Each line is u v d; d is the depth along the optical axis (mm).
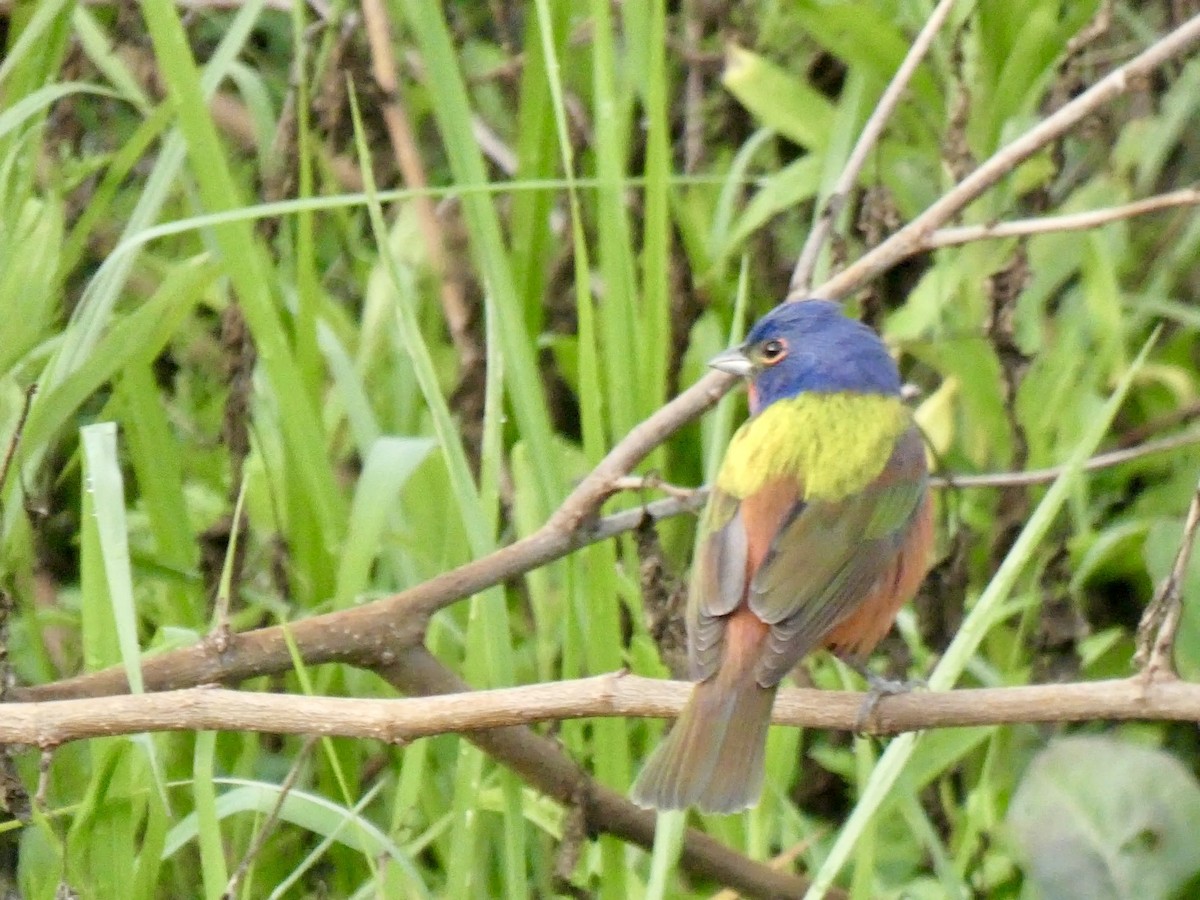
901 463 8961
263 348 9086
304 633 8727
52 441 10297
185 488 11656
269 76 13734
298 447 9219
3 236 9477
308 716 7617
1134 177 12172
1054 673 9727
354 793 9773
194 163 8922
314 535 9656
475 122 12898
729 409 10188
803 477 8750
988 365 11047
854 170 9852
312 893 9953
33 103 9312
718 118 12797
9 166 9445
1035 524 8125
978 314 11430
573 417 12539
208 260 9734
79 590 11695
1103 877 8977
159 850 8320
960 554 9789
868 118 11281
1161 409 11953
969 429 11484
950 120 10266
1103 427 8219
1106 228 12109
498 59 13594
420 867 9742
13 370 9672
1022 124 11469
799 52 12938
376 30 11672
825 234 9906
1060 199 12602
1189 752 10703
